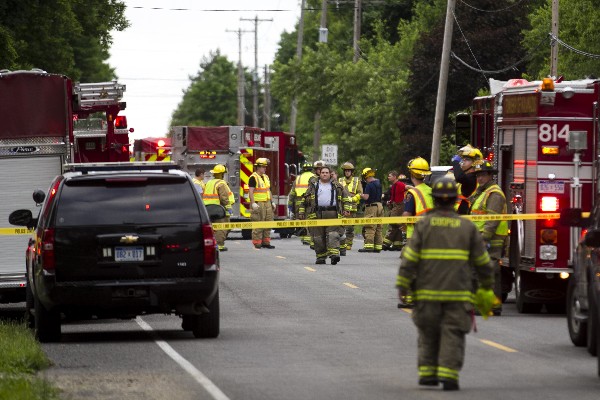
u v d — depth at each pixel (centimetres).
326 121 17525
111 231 3703
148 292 3703
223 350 3616
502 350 3584
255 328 4184
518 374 3117
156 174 3769
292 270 6631
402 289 2867
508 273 4975
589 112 4538
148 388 2905
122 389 2892
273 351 3584
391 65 16975
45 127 5012
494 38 15138
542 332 4034
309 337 3925
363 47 19662
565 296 4594
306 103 17625
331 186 6931
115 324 4453
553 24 10931
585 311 3553
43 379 2914
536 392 2831
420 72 15300
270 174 10962
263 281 5978
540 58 15262
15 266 4831
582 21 13688
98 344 3800
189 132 10562
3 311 5322
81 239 3694
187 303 3747
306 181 8581
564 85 4541
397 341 3812
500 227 4462
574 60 13575
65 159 5022
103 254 3700
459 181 4759
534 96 4569
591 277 3369
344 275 6306
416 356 3466
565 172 4541
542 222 4519
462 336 2852
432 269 2833
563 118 4538
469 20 15375
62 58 11012
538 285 4594
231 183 10569
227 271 6562
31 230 4816
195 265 3738
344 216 7244
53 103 5028
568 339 3847
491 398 2747
